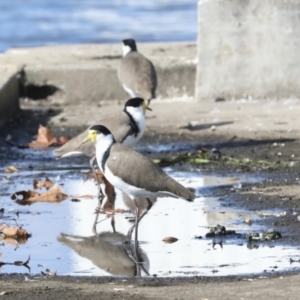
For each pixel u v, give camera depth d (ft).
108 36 119.65
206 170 49.83
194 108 65.77
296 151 53.16
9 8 142.92
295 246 36.04
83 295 29.94
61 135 59.98
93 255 36.17
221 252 35.68
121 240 38.17
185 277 32.30
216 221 40.01
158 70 70.03
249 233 37.45
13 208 43.55
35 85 70.90
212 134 58.18
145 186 38.73
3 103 62.85
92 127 39.96
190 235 38.24
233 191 44.93
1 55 76.18
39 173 50.67
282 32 65.87
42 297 29.73
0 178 49.60
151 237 38.34
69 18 134.31
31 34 122.21
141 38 117.50
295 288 30.19
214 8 66.23
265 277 31.91
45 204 44.32
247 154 53.01
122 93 70.64
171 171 49.93
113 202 44.65
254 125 59.72
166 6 144.66
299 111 62.80
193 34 119.03
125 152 39.45
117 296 29.73
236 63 66.80
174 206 43.04
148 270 33.86
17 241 38.32
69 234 39.19
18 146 57.16
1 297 29.78
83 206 43.91
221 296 29.48
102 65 70.95
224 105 66.03
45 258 35.86
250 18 66.03
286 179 46.98
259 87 66.95
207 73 67.41
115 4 147.13
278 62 66.28
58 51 77.20
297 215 40.29
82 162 53.01
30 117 65.92
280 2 65.41
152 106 67.46
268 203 42.42
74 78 70.69
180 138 57.62
